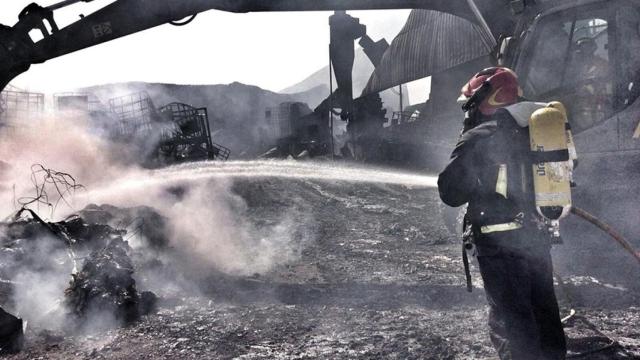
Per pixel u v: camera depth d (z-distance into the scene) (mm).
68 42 7855
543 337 2654
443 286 4898
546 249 2557
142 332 3771
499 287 2564
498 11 7961
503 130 2508
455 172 2494
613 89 5219
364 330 3801
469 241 2643
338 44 23156
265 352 3416
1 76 7840
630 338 3518
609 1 5238
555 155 2396
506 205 2510
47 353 3422
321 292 4824
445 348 3412
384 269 5680
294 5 8586
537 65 5613
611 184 5195
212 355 3369
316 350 3443
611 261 5195
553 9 5559
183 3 8078
